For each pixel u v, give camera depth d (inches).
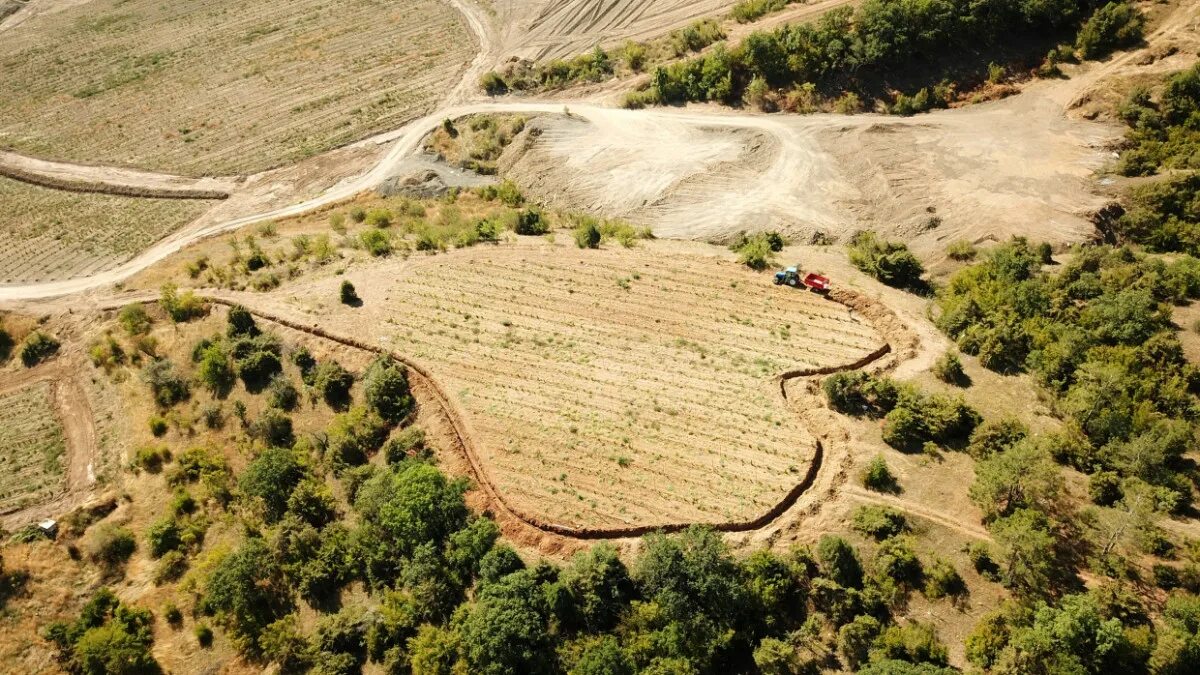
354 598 1611.7
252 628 1593.3
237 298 2385.6
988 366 1884.8
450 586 1530.5
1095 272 2075.5
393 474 1713.8
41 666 1617.9
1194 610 1294.3
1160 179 2407.7
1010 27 2992.1
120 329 2460.6
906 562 1460.4
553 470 1763.0
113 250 2859.3
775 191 2659.9
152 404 2180.1
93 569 1814.7
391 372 1972.2
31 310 2603.3
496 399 1951.3
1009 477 1496.1
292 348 2155.5
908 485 1633.9
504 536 1636.3
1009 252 2150.6
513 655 1362.0
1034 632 1275.8
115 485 2007.9
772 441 1786.4
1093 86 2797.7
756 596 1429.6
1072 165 2576.3
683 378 1973.4
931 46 2940.5
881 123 2849.4
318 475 1847.9
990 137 2728.8
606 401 1924.2
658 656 1360.7
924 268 2287.2
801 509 1627.7
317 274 2456.9
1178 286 1987.0
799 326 2098.9
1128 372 1768.0
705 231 2546.8
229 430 2037.4
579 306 2224.4
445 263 2425.0
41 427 2197.3
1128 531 1445.6
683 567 1437.0
